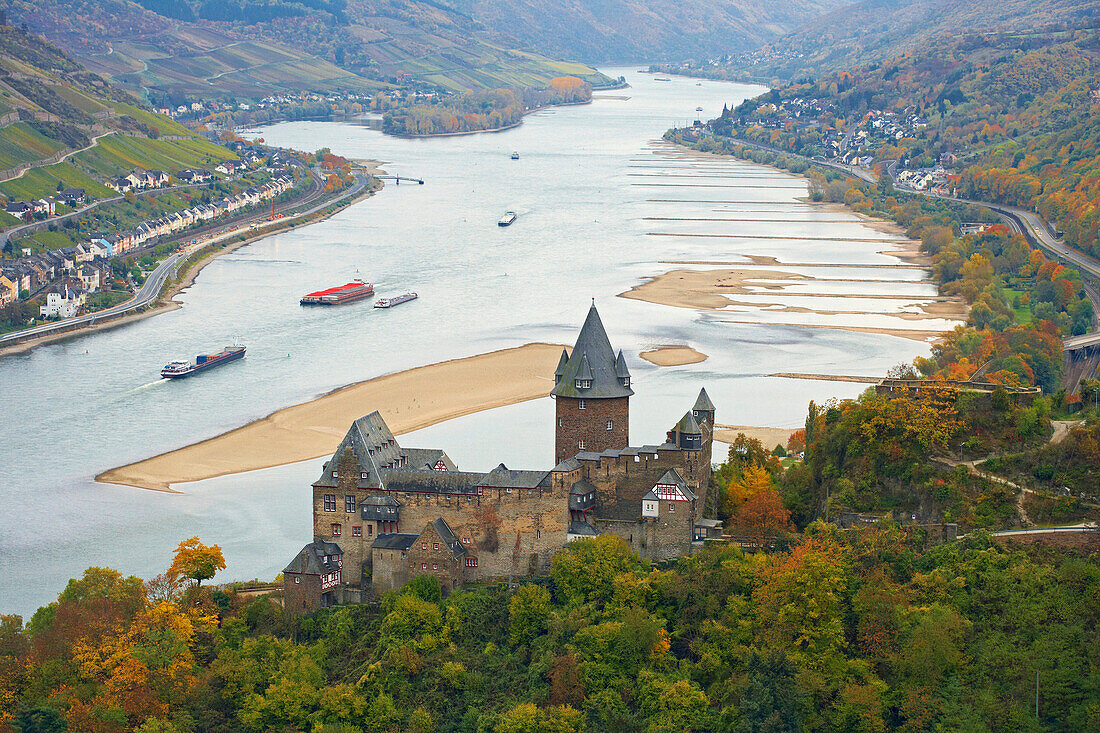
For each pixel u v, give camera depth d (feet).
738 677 562.66
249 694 592.19
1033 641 542.57
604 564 634.02
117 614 625.41
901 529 635.25
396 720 578.66
